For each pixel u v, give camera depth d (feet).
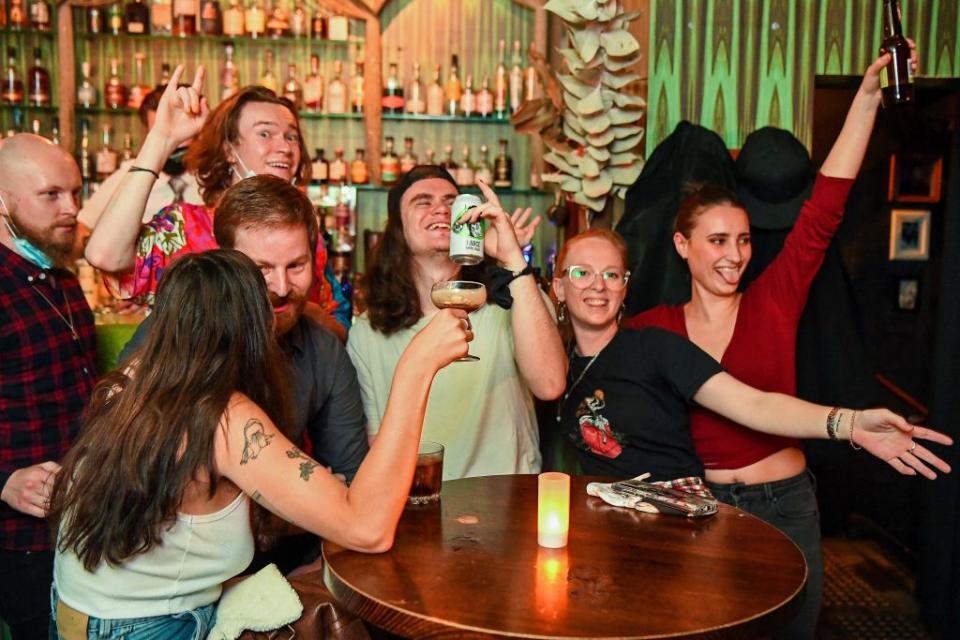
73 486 4.57
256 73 14.88
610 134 9.23
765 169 8.61
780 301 7.13
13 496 6.27
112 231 6.78
